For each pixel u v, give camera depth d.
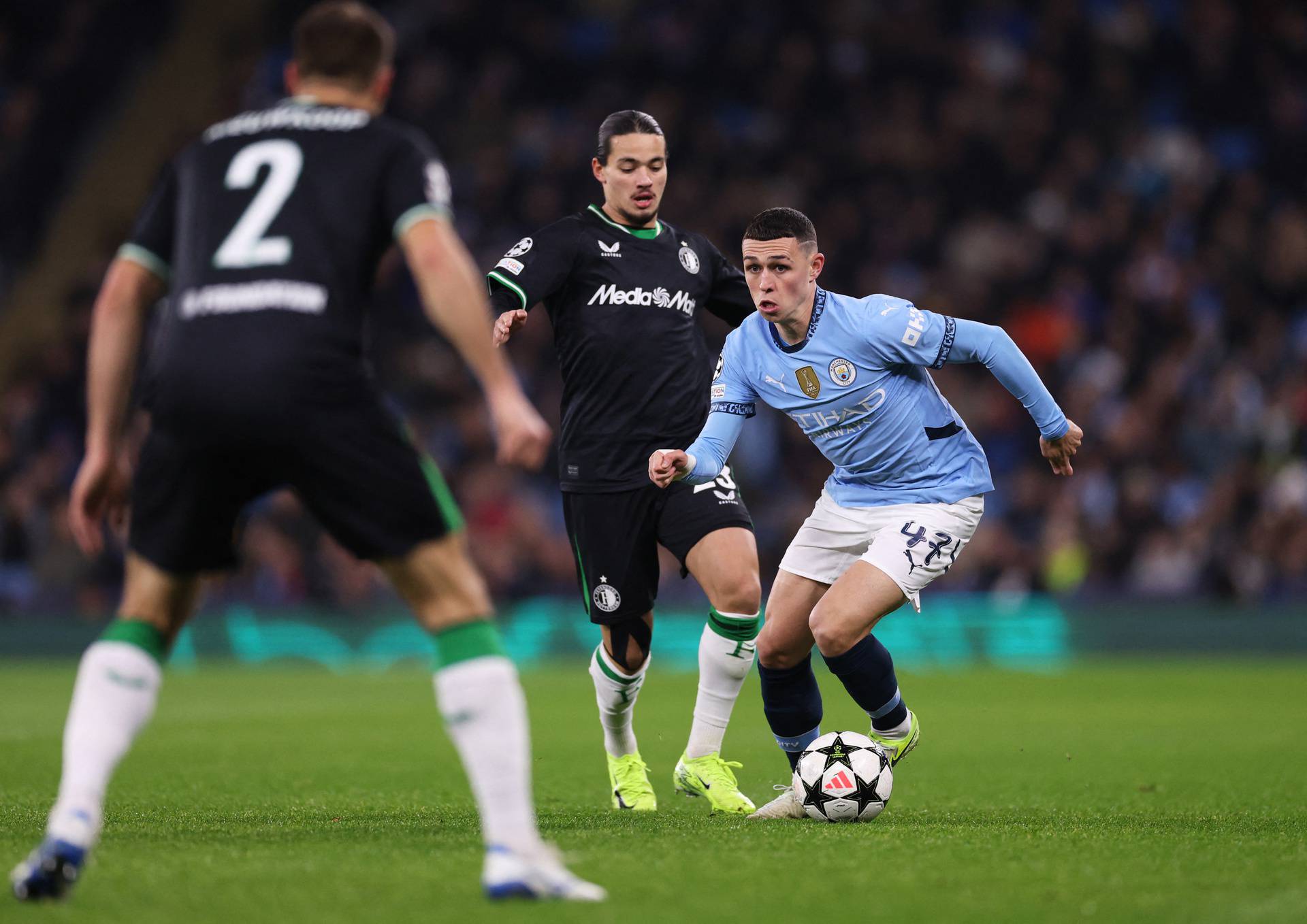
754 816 19.06
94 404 13.05
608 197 21.89
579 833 17.16
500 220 76.56
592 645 62.19
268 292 12.46
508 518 63.88
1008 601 60.78
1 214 79.62
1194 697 43.84
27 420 67.88
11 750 28.84
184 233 12.95
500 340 19.69
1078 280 73.12
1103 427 66.56
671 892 12.92
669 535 21.12
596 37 86.88
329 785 23.19
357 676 55.28
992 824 18.38
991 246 74.69
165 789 22.66
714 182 77.62
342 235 12.64
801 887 13.23
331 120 13.10
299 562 61.88
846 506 20.75
